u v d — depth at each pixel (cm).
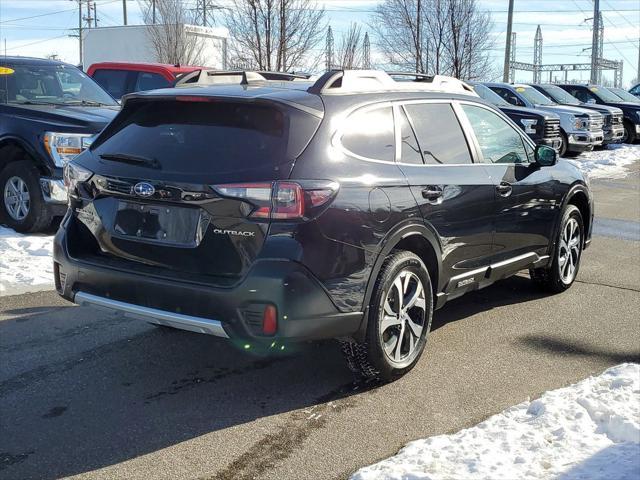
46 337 538
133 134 453
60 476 350
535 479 334
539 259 630
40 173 834
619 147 2386
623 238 965
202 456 370
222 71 526
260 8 2148
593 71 4972
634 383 443
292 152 404
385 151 460
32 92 931
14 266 717
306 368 488
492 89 2036
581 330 576
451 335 560
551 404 415
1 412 417
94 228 451
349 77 465
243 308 390
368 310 431
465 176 516
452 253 505
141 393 445
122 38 2375
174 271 414
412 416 418
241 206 392
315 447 380
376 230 428
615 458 354
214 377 471
